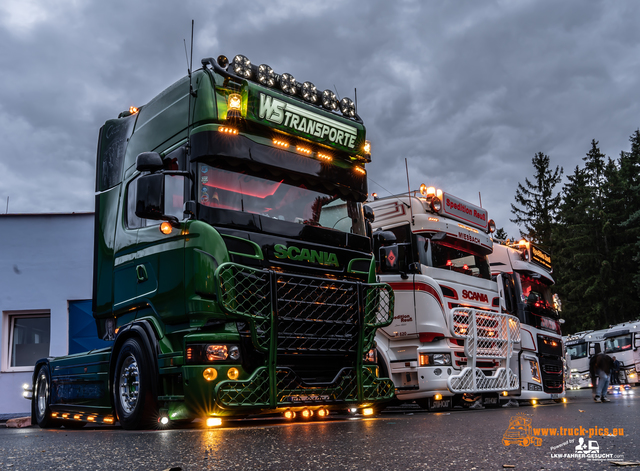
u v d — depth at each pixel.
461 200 12.66
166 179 7.31
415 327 11.24
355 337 7.56
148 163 7.00
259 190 7.36
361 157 8.56
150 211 6.84
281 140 7.65
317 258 7.44
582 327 54.56
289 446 4.72
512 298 14.35
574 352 39.03
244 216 6.97
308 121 7.88
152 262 7.21
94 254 8.57
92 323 13.63
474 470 3.54
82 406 8.41
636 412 9.43
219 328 6.60
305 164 7.87
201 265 6.55
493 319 12.43
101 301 8.20
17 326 13.89
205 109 7.17
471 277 12.41
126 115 9.05
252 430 6.27
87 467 3.90
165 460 4.10
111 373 7.66
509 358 12.66
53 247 13.86
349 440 5.11
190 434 5.97
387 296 8.16
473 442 4.93
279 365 6.90
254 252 6.89
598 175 61.25
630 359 35.88
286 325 6.88
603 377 16.09
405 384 11.34
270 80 7.74
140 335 7.07
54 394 9.38
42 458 4.46
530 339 14.41
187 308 6.59
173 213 7.07
